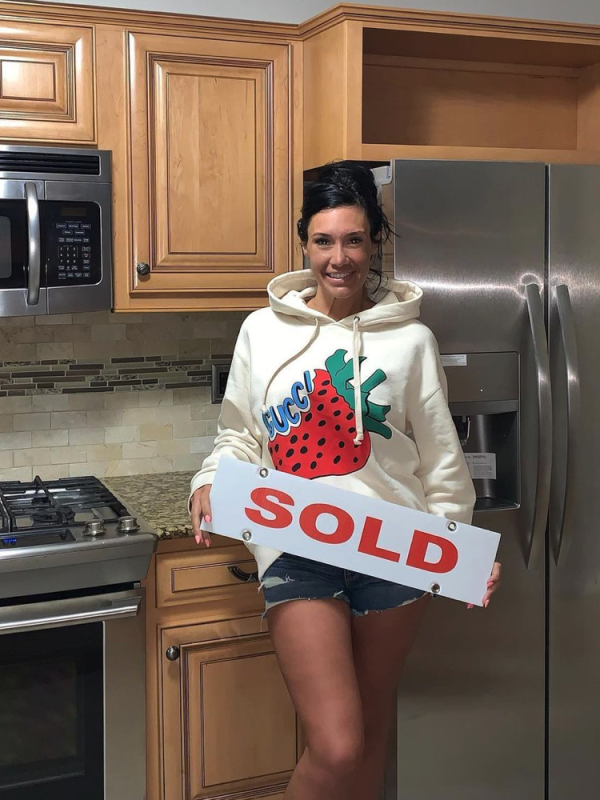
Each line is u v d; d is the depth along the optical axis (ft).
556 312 7.37
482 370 7.22
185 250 7.66
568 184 7.33
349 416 5.96
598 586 7.76
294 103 7.90
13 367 8.28
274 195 7.91
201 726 7.32
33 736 6.75
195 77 7.54
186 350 8.93
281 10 8.73
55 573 6.50
